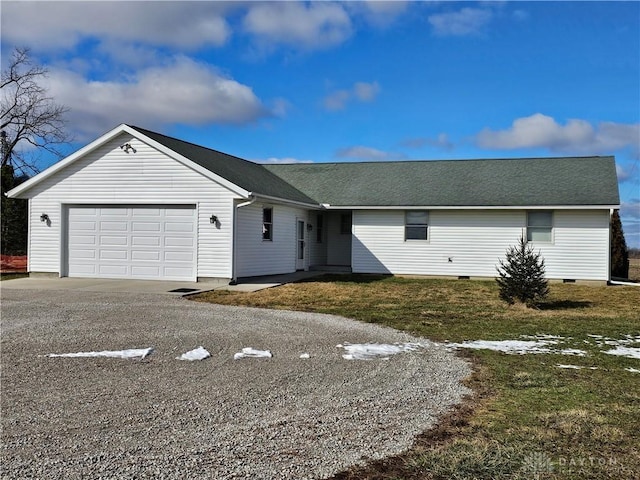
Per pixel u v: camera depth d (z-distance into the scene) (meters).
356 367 6.75
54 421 4.69
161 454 3.98
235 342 8.16
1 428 4.51
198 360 7.03
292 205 18.59
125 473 3.65
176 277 16.17
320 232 22.38
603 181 18.89
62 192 17.03
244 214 16.41
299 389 5.76
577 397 5.48
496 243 18.89
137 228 16.48
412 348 7.88
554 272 18.33
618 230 22.02
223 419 4.79
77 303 11.97
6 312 10.72
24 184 17.16
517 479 3.60
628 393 5.61
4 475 3.61
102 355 7.24
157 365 6.76
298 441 4.28
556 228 18.31
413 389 5.79
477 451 4.04
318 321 10.11
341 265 22.19
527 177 20.12
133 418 4.79
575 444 4.20
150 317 10.24
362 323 9.97
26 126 32.09
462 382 6.08
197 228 15.95
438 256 19.48
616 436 4.37
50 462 3.82
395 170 22.88
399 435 4.43
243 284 15.73
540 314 11.22
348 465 3.83
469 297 13.89
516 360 7.16
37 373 6.32
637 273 26.83
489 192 19.34
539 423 4.70
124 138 16.50
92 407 5.09
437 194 19.77
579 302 13.24
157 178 16.23
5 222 27.23
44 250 17.22
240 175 18.00
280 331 9.08
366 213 20.23
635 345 8.20
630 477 3.63
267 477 3.63
